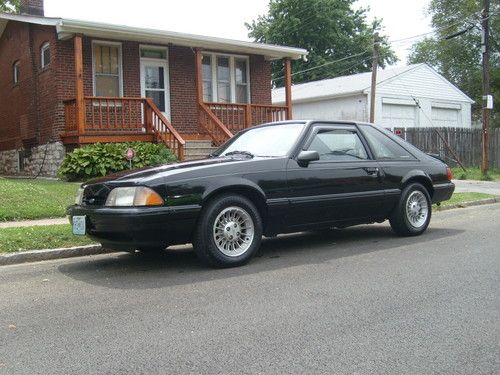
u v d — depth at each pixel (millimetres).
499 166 24594
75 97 15844
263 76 20094
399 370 3416
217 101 19078
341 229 9258
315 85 31859
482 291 5160
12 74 19734
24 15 15695
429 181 8344
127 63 17062
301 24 44625
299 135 7055
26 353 3766
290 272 6008
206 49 18266
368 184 7512
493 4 35906
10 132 20250
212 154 7578
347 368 3447
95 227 6047
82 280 5844
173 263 6633
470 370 3418
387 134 8211
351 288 5301
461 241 7719
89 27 14812
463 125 30938
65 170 14023
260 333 4082
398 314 4492
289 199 6668
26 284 5699
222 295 5117
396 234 8352
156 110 15773
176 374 3387
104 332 4160
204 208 6082
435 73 29391
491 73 38438
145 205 5730
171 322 4363
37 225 8500
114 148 14344
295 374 3365
